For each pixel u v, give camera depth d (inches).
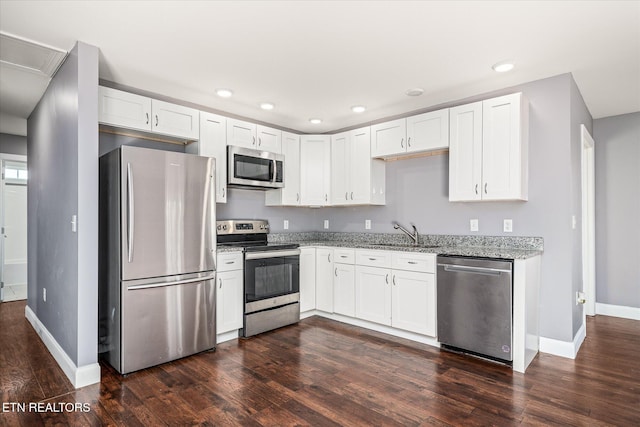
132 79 115.7
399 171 155.2
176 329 107.0
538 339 113.3
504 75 113.0
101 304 106.7
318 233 189.5
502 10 77.8
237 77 114.7
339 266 147.8
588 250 156.9
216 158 133.9
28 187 159.0
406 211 152.6
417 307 121.4
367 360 107.4
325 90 126.0
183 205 109.2
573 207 113.8
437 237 141.3
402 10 77.8
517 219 120.3
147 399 84.0
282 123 171.5
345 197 160.4
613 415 76.6
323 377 95.7
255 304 131.5
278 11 78.2
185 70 109.2
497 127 113.9
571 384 90.8
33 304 146.6
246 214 159.6
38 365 104.0
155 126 117.3
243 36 89.1
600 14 79.1
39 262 134.1
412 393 86.7
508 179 111.3
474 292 106.7
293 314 145.7
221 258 122.5
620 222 156.4
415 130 135.3
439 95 131.0
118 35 88.5
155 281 102.9
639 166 152.5
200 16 80.1
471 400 83.2
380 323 132.9
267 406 80.8
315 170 167.0
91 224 93.4
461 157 121.9
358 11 78.2
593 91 127.2
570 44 93.0
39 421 74.9
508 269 100.0
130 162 97.9
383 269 131.6
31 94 128.6
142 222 100.0
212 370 100.3
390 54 98.9
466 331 108.6
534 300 107.7
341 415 77.2
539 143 115.9
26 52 96.8
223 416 76.7
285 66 106.7
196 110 128.5
